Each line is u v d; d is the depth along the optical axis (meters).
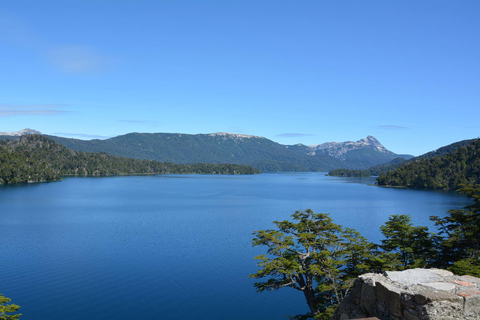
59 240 74.81
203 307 41.50
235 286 48.31
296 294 46.09
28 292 44.94
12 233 82.38
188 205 146.12
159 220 104.44
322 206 145.75
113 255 62.50
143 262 58.56
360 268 30.11
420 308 8.53
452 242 34.41
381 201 169.88
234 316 39.56
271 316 39.41
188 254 63.66
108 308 40.78
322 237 33.19
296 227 34.06
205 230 87.69
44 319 37.84
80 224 96.06
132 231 86.00
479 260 30.12
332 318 12.52
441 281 9.69
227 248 68.19
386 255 32.47
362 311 10.66
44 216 111.06
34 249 66.50
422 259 32.06
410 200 175.62
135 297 44.06
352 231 34.44
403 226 33.94
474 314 8.46
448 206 148.00
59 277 50.66
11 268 54.44
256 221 102.94
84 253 63.84
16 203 148.62
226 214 118.56
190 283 49.12
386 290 9.52
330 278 29.92
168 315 39.34
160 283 48.97
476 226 33.91
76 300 42.84
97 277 50.88
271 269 30.30
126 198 175.75
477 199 35.19
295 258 33.09
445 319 8.30
